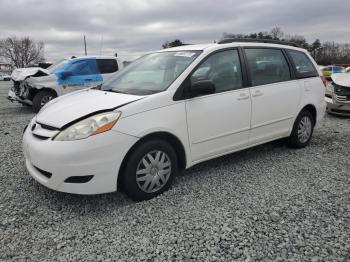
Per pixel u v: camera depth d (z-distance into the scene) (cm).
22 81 1021
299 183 402
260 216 320
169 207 340
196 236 287
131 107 336
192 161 391
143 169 346
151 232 294
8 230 297
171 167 369
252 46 466
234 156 509
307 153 525
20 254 264
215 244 275
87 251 268
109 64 1127
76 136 313
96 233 294
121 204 348
